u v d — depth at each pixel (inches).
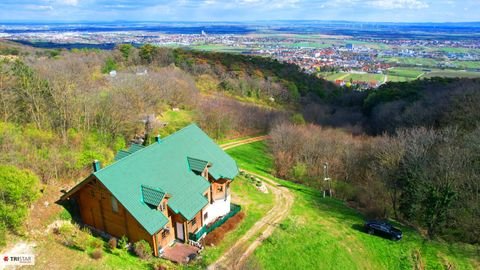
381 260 1601.9
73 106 2271.2
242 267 1326.3
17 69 2257.6
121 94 2783.0
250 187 2175.2
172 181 1471.5
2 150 1601.9
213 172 1651.1
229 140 3553.2
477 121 2620.6
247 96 5162.4
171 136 1686.8
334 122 4183.1
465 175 2021.4
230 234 1573.6
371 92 4889.3
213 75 5634.8
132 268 1189.1
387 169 2331.4
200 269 1275.8
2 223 1200.2
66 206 1471.5
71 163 1688.0
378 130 3722.9
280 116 3934.5
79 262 1151.0
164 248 1378.0
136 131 2726.4
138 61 5447.8
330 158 2837.1
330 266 1471.5
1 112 2091.5
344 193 2437.3
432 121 3117.6
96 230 1417.3
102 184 1274.6
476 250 1734.7
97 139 2213.3
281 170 2783.0
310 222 1804.9
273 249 1494.8
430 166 2139.5
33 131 1987.0
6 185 1221.7
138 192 1331.2
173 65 5378.9
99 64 4596.5
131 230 1326.3
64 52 5374.0
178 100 3732.8
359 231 1797.5
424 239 1811.0
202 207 1467.8
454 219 1900.8
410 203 1971.0
